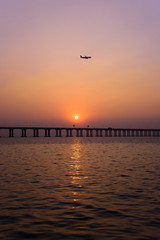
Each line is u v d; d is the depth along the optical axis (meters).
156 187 22.77
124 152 69.88
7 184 24.16
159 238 11.66
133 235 12.02
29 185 23.70
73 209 16.05
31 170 33.84
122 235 12.04
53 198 18.83
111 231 12.52
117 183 24.70
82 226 13.20
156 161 45.44
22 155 59.72
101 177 28.28
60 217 14.54
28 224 13.48
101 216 14.69
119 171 32.97
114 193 20.45
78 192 20.84
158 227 12.95
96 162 43.97
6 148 93.50
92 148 93.44
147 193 20.42
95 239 11.66
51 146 112.25
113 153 66.19
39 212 15.44
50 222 13.77
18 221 13.90
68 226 13.20
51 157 54.12
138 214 14.99
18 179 26.89
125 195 19.75
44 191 21.20
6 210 15.81
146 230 12.59
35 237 11.88
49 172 32.09
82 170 33.94
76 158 51.75
